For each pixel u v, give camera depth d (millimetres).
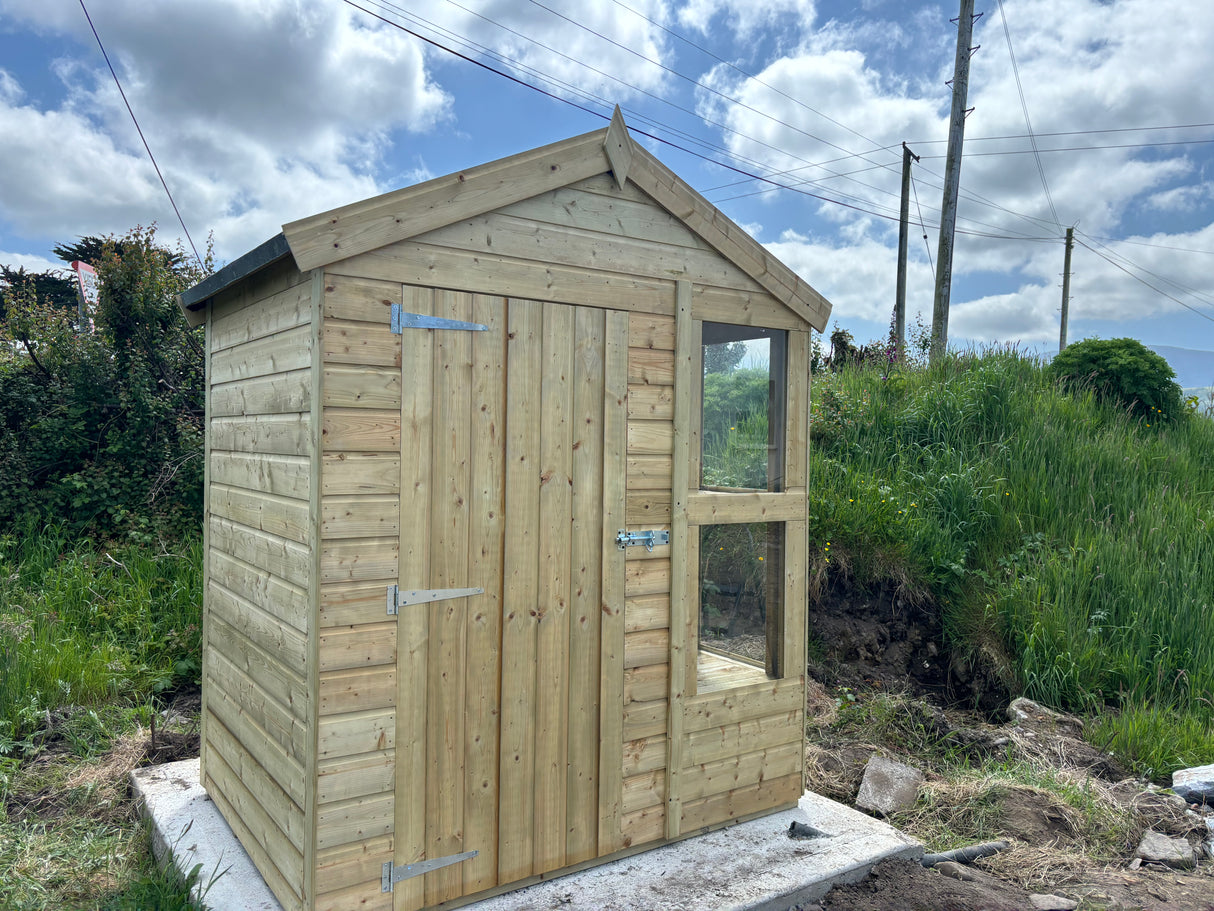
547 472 3324
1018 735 5555
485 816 3223
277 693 3186
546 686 3355
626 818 3607
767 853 3672
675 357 3678
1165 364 10484
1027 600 6848
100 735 5184
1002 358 11094
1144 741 5418
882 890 3518
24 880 3477
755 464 4051
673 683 3717
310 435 2854
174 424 8906
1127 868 4066
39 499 8109
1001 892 3660
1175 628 6578
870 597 7242
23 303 9742
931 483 8219
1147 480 8625
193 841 3650
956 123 12844
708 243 3775
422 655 3053
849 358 12164
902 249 16906
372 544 2938
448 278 3062
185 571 7355
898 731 5629
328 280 2828
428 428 3037
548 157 3252
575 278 3373
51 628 6305
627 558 3572
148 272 9055
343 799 2910
